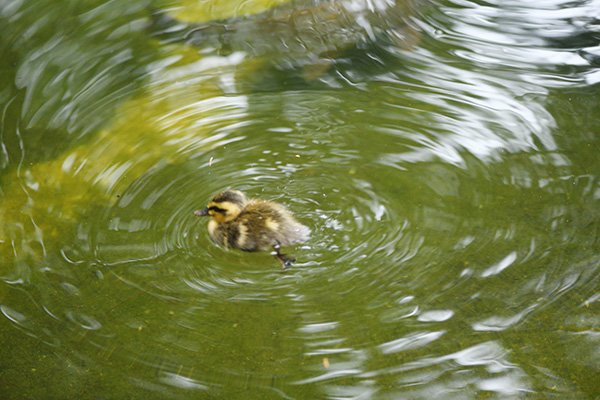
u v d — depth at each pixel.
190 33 12.14
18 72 11.29
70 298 7.32
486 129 9.46
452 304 7.04
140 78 10.99
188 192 8.65
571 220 7.95
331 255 7.64
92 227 8.20
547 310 6.95
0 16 12.70
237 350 6.69
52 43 11.98
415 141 9.29
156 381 6.43
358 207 8.26
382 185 8.56
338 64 11.12
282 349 6.69
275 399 6.24
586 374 6.35
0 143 9.73
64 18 12.66
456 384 6.30
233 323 6.95
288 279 7.39
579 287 7.16
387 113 9.86
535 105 9.91
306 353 6.64
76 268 7.67
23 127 10.03
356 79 10.72
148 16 12.66
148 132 9.74
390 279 7.32
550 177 8.57
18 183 8.96
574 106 9.83
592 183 8.45
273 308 7.08
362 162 8.97
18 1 13.09
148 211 8.40
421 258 7.54
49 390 6.41
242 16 12.54
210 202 8.05
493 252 7.59
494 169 8.75
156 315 7.07
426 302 7.07
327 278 7.37
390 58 11.20
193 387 6.37
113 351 6.74
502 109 9.85
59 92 10.76
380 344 6.69
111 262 7.71
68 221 8.30
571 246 7.62
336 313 7.00
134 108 10.27
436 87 10.41
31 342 6.86
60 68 11.33
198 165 9.08
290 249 7.71
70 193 8.75
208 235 8.08
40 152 9.52
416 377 6.38
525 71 10.71
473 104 9.98
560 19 12.07
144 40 11.96
